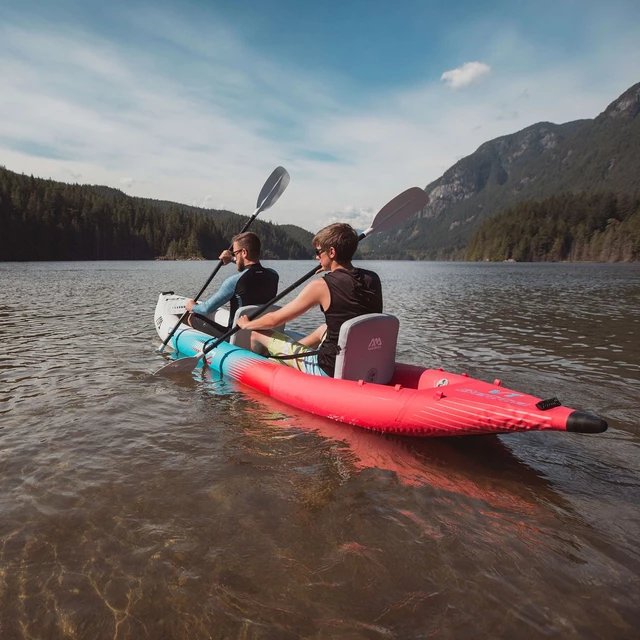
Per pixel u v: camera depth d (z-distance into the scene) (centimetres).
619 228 10612
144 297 1206
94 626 147
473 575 172
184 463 261
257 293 476
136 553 181
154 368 468
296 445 290
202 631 145
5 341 586
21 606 154
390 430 303
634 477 255
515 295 1515
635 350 598
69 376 432
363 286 326
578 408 368
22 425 310
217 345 464
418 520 209
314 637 143
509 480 250
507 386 430
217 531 197
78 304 1021
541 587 165
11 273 2488
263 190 647
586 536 198
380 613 153
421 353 575
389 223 463
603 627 147
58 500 218
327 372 349
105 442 286
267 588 164
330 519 208
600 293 1606
